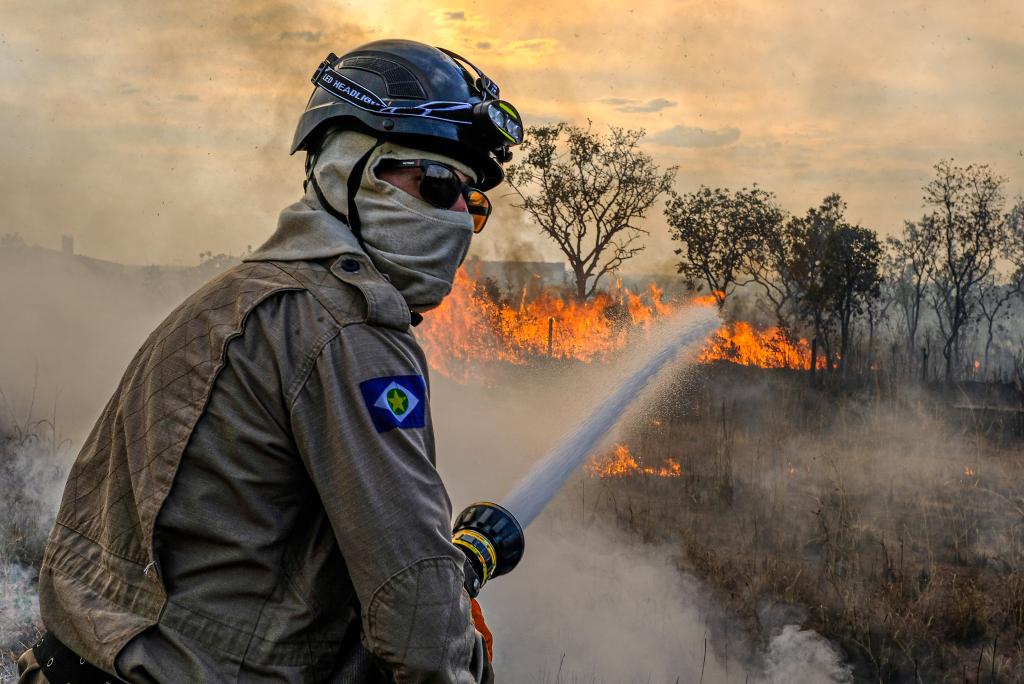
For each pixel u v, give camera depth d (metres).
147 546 1.31
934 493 8.72
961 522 7.75
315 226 1.44
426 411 1.38
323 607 1.33
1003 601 6.23
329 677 1.34
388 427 1.31
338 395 1.30
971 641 5.84
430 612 1.26
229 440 1.31
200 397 1.32
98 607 1.35
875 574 6.67
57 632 1.39
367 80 1.48
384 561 1.26
